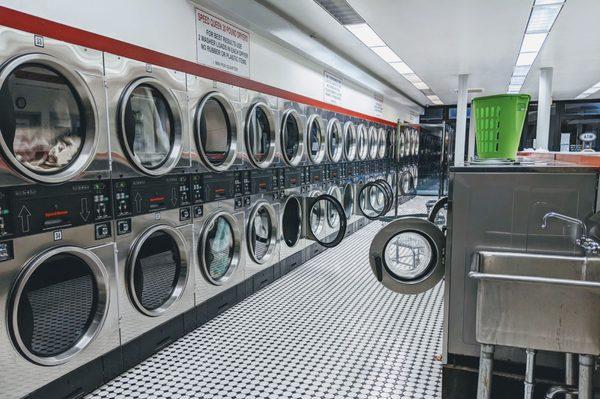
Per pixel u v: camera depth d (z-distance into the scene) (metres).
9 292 2.06
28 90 2.36
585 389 1.70
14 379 2.11
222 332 3.45
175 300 3.22
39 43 2.17
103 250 2.58
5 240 2.04
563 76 8.58
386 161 9.55
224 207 3.80
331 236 6.45
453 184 2.27
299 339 3.31
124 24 2.72
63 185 2.32
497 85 9.76
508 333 1.72
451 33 5.32
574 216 2.11
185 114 3.27
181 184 3.25
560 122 12.87
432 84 9.60
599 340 1.62
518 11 4.47
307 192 5.55
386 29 5.15
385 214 7.86
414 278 2.81
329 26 5.07
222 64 3.75
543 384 2.20
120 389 2.60
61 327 2.61
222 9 3.57
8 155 1.99
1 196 2.02
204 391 2.58
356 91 7.54
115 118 2.64
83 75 2.41
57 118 2.44
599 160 2.25
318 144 6.11
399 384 2.64
